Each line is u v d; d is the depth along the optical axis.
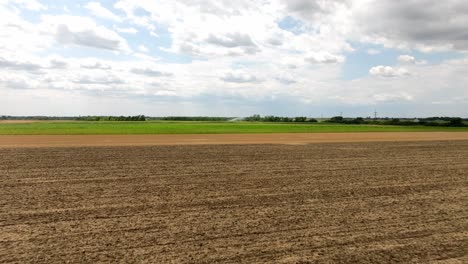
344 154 26.33
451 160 23.20
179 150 28.20
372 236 7.98
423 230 8.42
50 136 44.59
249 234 8.05
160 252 6.89
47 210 9.95
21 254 6.74
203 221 9.04
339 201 11.38
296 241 7.61
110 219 9.14
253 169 18.38
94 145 32.16
